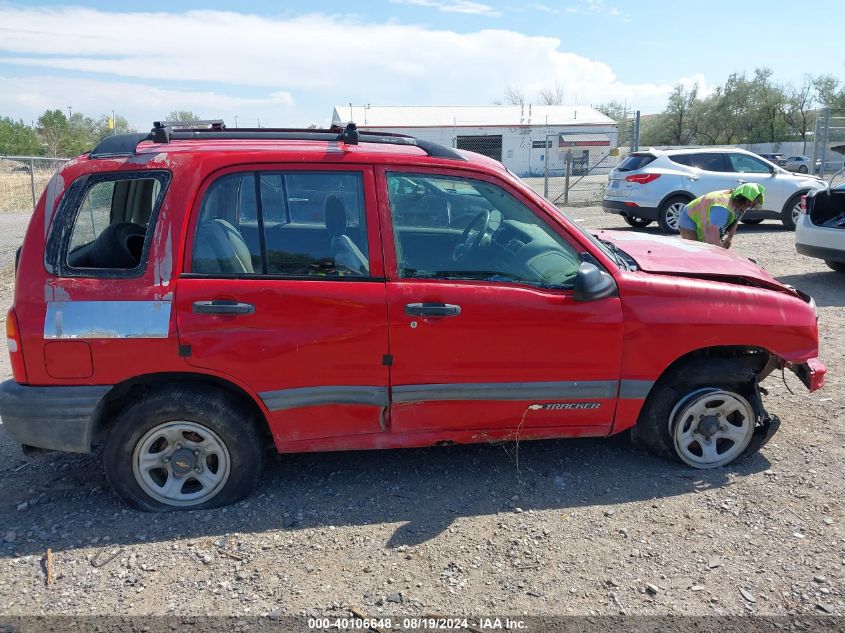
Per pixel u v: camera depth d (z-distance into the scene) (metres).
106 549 3.24
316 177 3.44
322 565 3.11
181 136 3.65
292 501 3.65
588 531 3.37
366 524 3.44
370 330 3.41
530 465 4.05
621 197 14.26
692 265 4.04
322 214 3.46
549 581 3.00
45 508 3.62
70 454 4.27
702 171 13.83
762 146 50.50
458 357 3.50
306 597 2.90
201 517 3.50
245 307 3.32
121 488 3.50
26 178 19.67
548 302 3.53
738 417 4.00
